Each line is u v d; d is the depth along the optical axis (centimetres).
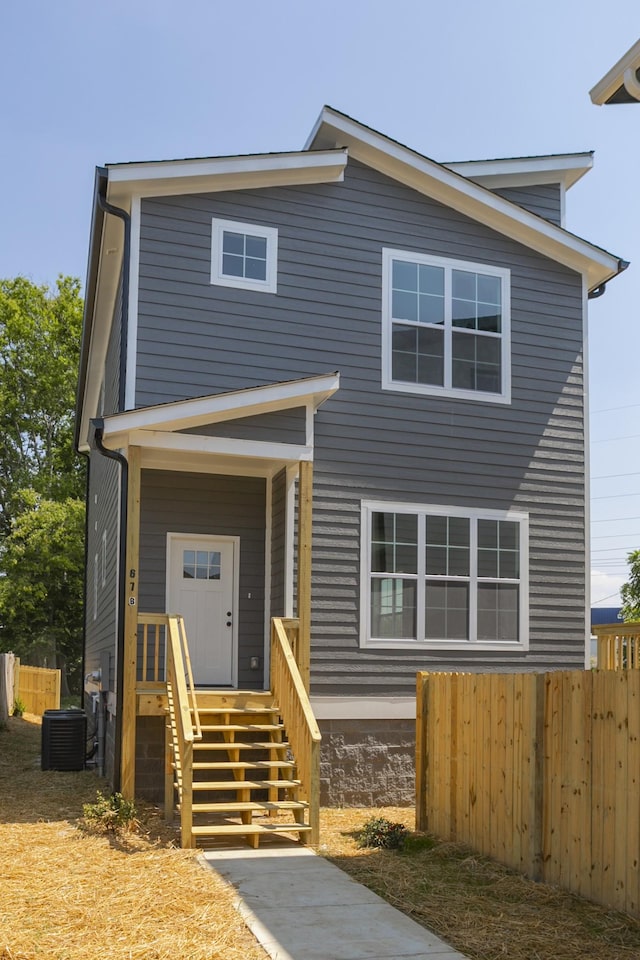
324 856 798
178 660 907
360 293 1197
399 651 1166
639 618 2244
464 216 1274
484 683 816
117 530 1174
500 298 1285
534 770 723
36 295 3612
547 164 1380
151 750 1016
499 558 1242
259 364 1129
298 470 1106
